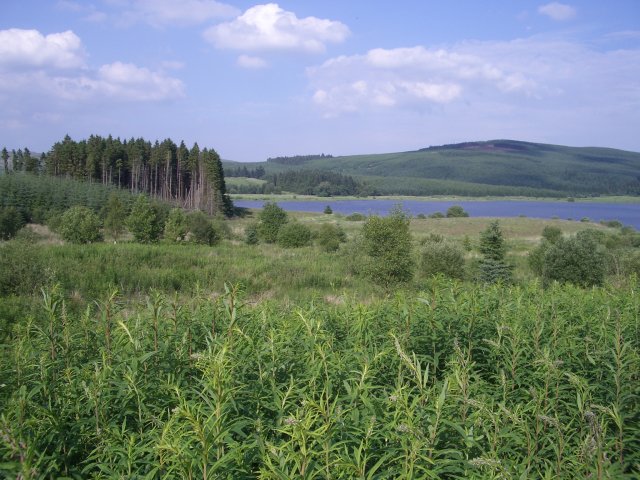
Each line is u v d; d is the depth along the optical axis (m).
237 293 4.27
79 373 3.44
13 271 13.99
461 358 3.50
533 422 3.10
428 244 23.50
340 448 2.47
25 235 30.03
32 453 2.25
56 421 2.76
